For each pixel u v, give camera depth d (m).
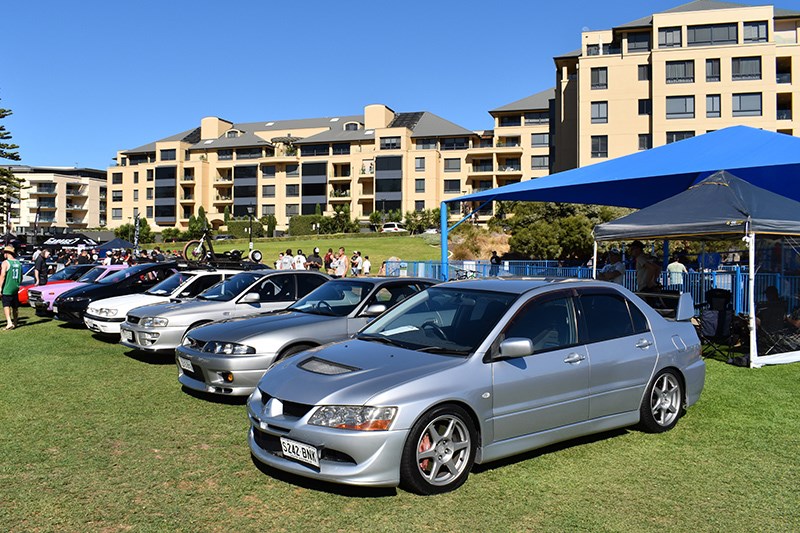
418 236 61.59
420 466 4.04
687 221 9.20
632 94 45.94
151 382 7.40
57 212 102.69
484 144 78.06
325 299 7.67
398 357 4.52
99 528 3.57
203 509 3.83
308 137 83.19
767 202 9.48
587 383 4.88
